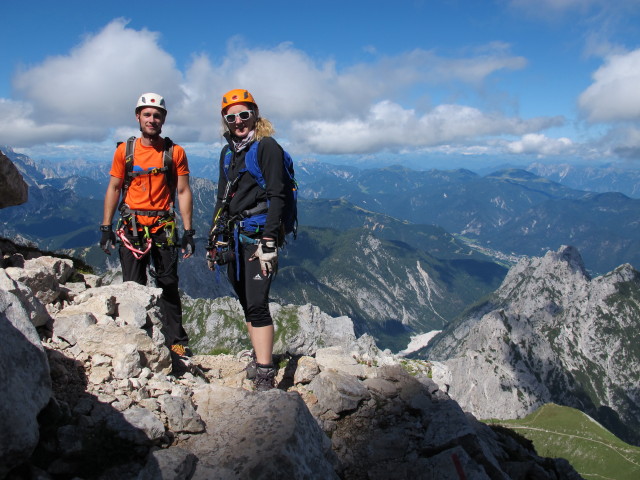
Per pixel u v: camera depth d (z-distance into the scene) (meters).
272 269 2.70
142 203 3.72
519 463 3.36
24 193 3.68
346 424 3.09
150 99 3.60
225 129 2.99
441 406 3.24
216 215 2.95
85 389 2.53
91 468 2.03
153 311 3.63
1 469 1.73
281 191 2.72
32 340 2.10
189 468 2.02
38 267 3.62
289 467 1.97
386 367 3.76
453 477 2.58
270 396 2.42
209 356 4.21
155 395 2.64
